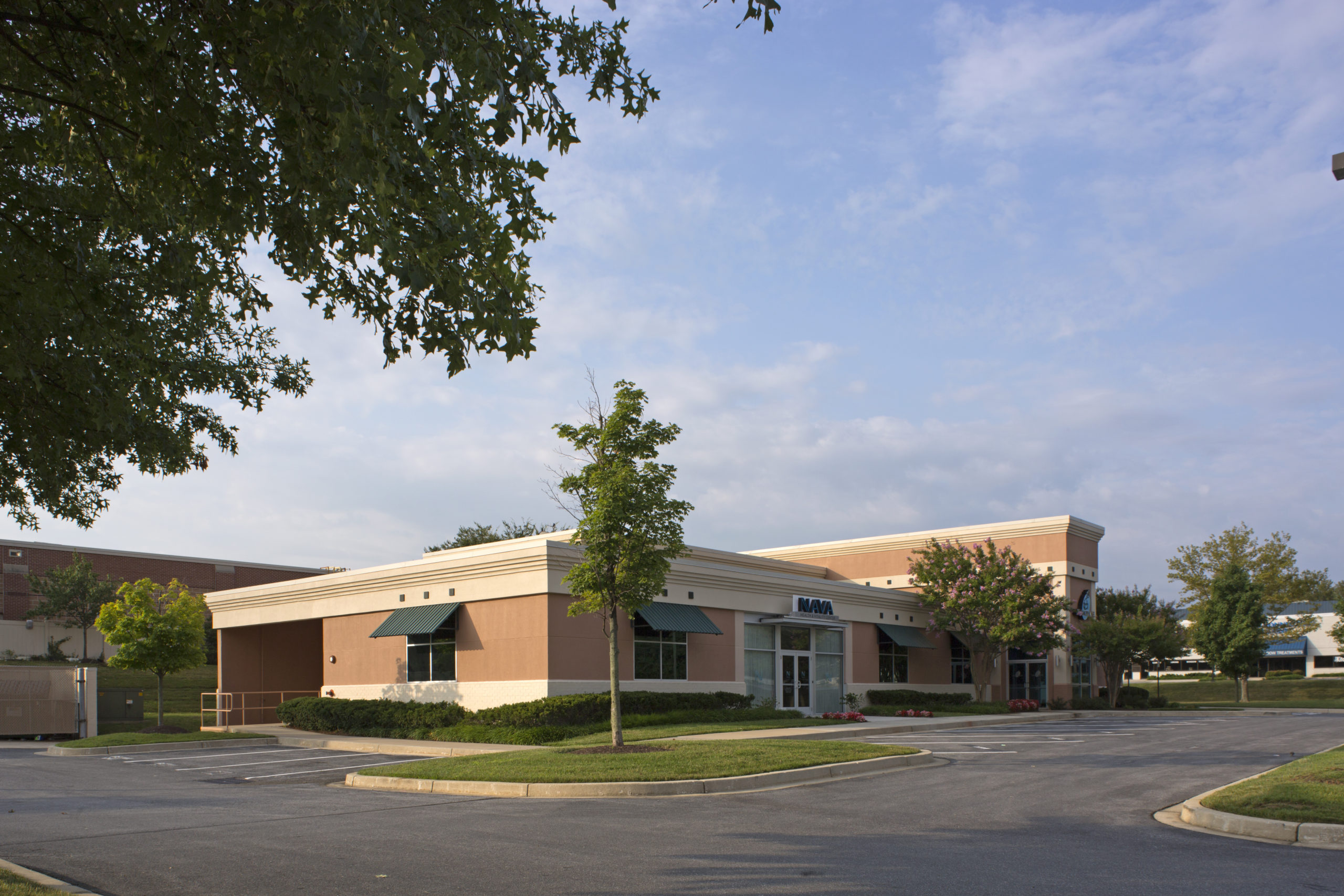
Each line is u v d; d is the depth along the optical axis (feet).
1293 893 24.95
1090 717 121.60
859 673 120.78
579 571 61.62
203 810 43.93
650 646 93.15
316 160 24.08
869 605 124.47
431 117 24.14
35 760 79.00
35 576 183.01
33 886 25.48
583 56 30.04
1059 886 25.86
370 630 99.86
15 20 25.05
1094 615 146.10
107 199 28.55
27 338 26.81
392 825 37.93
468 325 28.04
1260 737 78.48
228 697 115.75
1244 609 175.63
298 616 108.47
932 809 40.34
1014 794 44.65
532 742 75.51
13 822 40.91
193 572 205.98
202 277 32.48
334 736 91.71
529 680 83.82
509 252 27.91
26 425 29.09
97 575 185.98
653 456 62.69
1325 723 98.94
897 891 25.34
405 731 88.17
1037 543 139.64
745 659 103.71
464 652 90.17
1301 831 32.78
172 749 86.94
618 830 35.53
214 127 23.84
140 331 30.45
